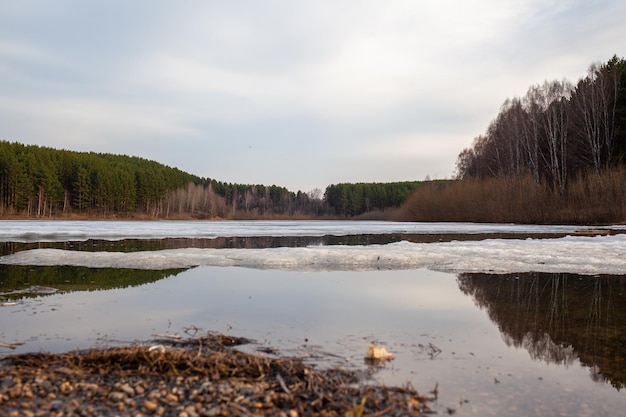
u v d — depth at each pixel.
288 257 16.95
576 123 55.66
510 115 63.72
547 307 9.72
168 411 4.51
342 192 144.88
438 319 8.69
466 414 4.60
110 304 9.83
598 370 6.00
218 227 48.91
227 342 7.00
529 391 5.25
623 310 9.48
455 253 18.20
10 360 5.93
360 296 10.78
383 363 6.17
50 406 4.59
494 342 7.24
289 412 4.50
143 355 5.84
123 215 102.31
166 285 12.16
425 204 68.50
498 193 56.41
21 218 81.62
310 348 6.79
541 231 35.59
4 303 9.87
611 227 39.09
